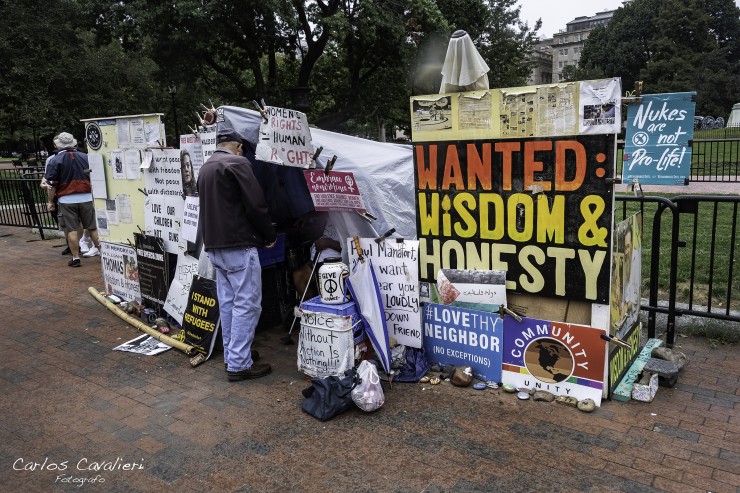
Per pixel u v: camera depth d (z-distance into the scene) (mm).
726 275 6758
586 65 75375
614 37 72125
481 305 4094
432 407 3816
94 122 6500
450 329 4273
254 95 23469
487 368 4152
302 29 21297
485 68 3906
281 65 28328
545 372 3900
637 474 2979
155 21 17438
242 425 3684
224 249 4203
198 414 3859
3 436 3637
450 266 4242
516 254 3941
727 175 16859
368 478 3039
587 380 3744
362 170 5113
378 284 4367
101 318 6086
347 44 20984
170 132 29047
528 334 3936
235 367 4344
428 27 19750
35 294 7094
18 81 21438
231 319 4441
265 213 4227
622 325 3988
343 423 3650
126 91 26859
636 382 3883
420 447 3322
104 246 6750
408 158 5453
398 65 21812
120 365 4781
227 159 4203
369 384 3744
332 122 24172
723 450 3172
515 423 3559
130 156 6051
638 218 4305
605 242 3580
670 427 3438
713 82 55250
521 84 29703
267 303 5488
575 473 3008
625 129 4070
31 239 10945
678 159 3910
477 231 4066
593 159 3527
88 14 18938
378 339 4176
